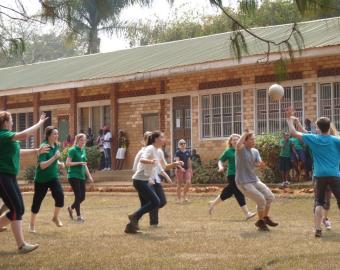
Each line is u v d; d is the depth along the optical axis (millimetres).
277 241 11008
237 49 7359
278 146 23141
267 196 12430
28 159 35031
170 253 9969
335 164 11062
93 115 32719
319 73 24766
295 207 17875
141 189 12586
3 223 10211
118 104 31547
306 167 23125
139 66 29844
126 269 8742
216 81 27906
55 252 10227
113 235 12258
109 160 31312
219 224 13984
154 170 13438
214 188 23281
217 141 27797
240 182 12422
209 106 28219
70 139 32719
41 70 37406
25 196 25734
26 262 9359
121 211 18375
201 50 29281
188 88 28906
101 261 9375
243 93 26969
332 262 8938
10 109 36031
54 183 13000
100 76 30094
